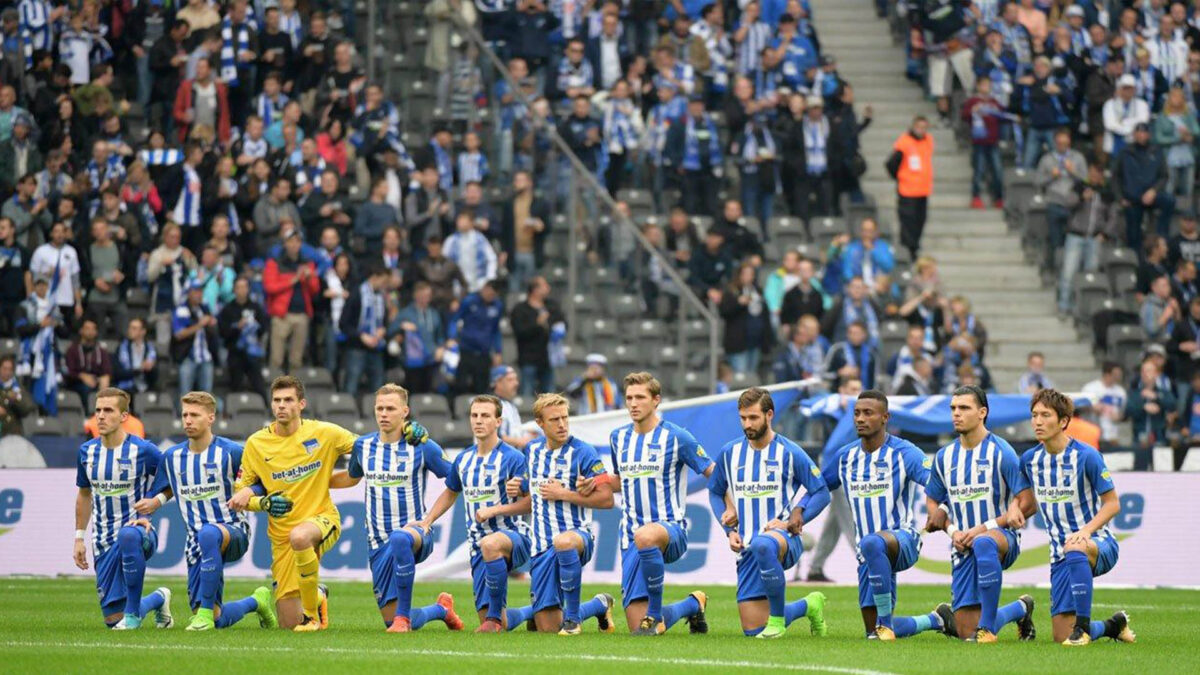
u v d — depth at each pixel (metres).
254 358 73.88
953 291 87.00
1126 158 87.81
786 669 30.77
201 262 75.94
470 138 77.19
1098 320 83.44
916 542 38.44
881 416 38.22
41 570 63.47
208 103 82.44
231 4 83.88
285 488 39.41
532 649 34.34
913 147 84.81
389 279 74.88
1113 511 37.47
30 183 77.19
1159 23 95.94
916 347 73.88
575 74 88.12
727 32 95.81
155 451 40.28
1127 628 38.59
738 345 75.69
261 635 37.25
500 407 40.00
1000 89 91.12
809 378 73.94
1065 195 86.31
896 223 90.56
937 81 95.69
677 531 38.62
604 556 62.94
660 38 91.19
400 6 80.50
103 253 76.69
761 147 85.75
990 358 84.12
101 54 85.19
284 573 39.44
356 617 45.22
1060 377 83.38
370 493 39.72
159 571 63.50
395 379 74.88
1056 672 31.00
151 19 86.56
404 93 79.62
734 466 38.94
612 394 68.31
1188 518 62.19
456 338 74.56
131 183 78.12
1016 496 38.00
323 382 74.94
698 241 81.50
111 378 73.44
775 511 38.62
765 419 38.56
